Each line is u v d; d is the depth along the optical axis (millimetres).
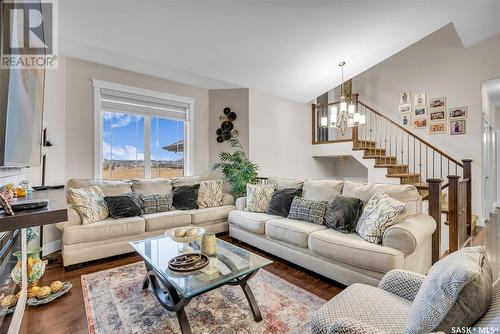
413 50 5223
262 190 3498
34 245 2795
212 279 1637
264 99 5156
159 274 1737
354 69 4438
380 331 902
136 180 3711
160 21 2842
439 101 4871
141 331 1684
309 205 2844
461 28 3717
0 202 1013
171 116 4512
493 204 5562
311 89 5191
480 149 4398
